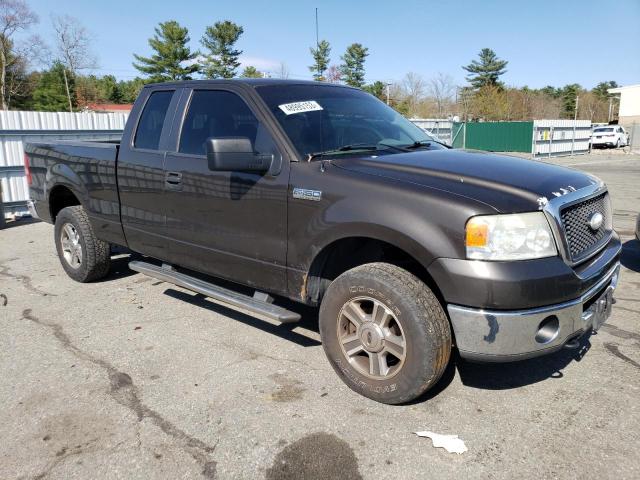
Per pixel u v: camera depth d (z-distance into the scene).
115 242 5.00
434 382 3.03
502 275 2.72
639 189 13.48
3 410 3.21
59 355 3.93
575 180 3.31
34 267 6.36
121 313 4.77
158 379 3.56
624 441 2.83
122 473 2.65
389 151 3.72
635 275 5.77
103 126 12.17
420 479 2.58
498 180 3.03
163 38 54.44
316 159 3.48
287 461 2.72
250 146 3.43
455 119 17.23
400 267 3.13
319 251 3.32
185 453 2.79
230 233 3.84
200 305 4.95
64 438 2.93
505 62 75.06
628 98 58.41
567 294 2.84
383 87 55.72
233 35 54.38
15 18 57.50
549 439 2.86
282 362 3.79
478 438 2.88
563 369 3.62
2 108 58.28
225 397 3.33
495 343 2.79
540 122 27.38
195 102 4.22
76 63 62.38
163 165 4.27
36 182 5.89
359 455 2.75
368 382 3.22
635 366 3.64
